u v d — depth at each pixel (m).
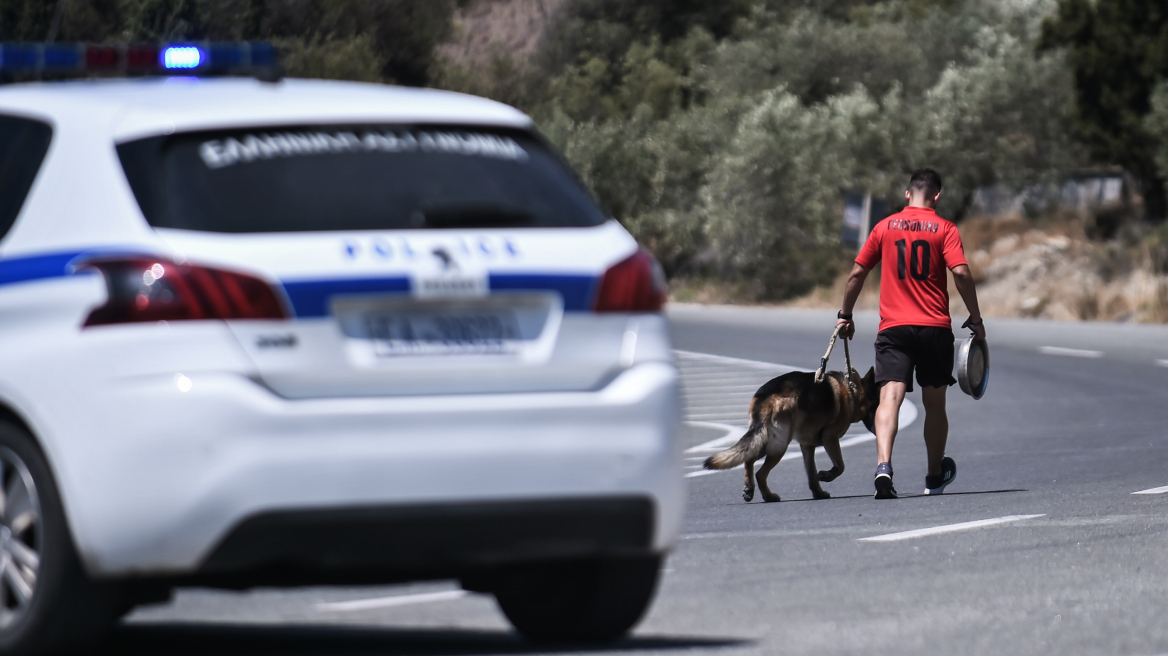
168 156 17.17
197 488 16.12
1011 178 135.75
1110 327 93.12
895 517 31.53
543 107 198.25
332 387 16.66
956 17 157.12
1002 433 50.25
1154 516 30.09
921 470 41.66
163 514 16.20
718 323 112.12
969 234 134.25
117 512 16.31
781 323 110.12
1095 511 31.17
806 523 31.11
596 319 17.83
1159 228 120.50
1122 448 44.44
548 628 19.75
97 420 16.39
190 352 16.30
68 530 16.86
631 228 165.75
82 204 17.39
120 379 16.33
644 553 18.27
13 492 17.52
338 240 16.92
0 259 17.91
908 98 160.50
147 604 18.48
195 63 20.41
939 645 18.70
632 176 165.88
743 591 23.03
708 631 20.00
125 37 137.00
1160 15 118.38
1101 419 52.94
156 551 16.31
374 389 16.78
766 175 143.75
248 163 17.20
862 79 174.12
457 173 17.83
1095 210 130.12
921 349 36.06
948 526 29.59
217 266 16.48
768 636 19.53
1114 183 131.75
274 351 16.47
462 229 17.48
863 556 26.14
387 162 17.62
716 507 35.22
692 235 159.25
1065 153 134.88
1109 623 19.94
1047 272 121.88
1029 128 136.25
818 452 47.19
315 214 17.03
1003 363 74.94
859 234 102.50
